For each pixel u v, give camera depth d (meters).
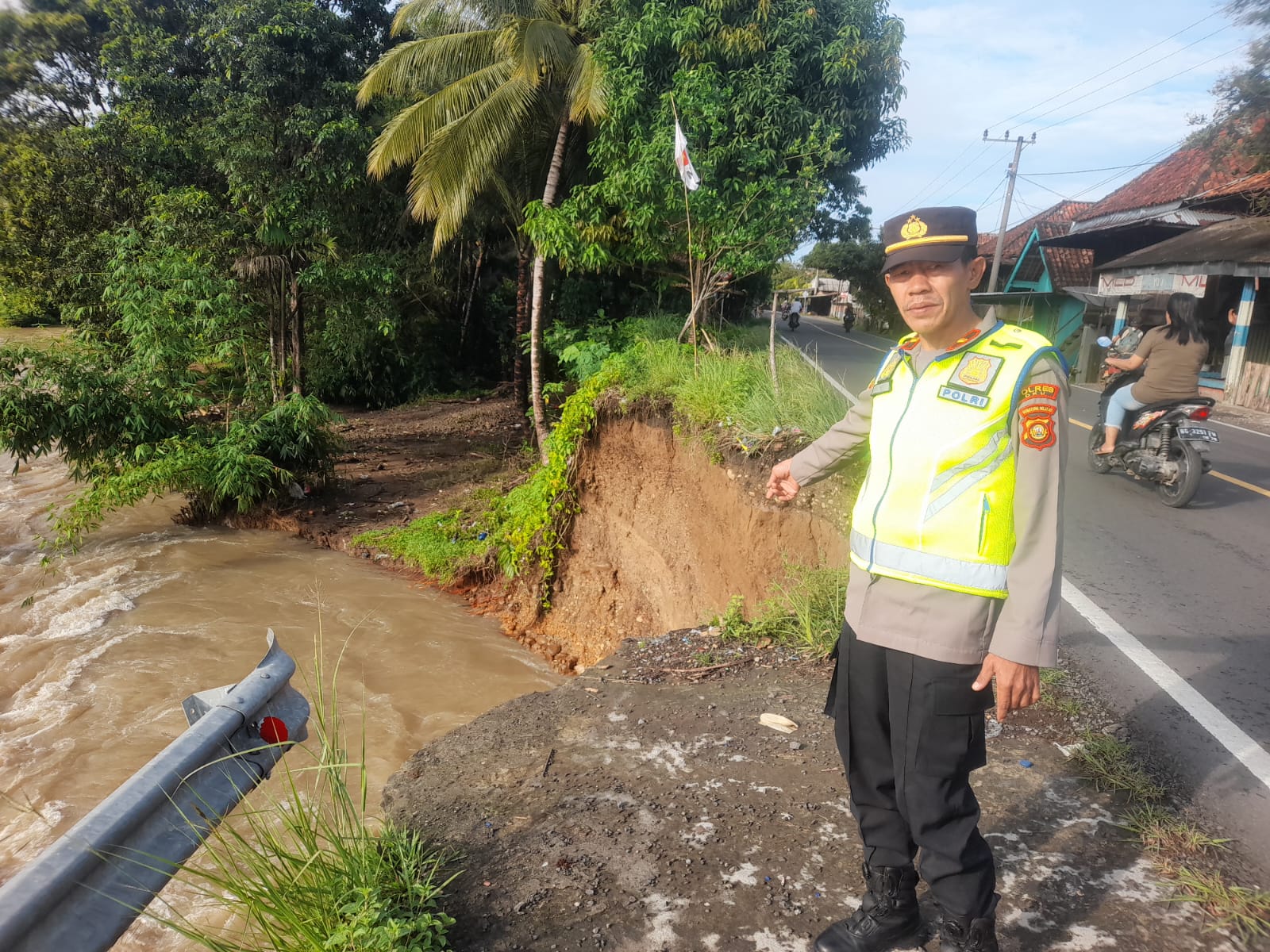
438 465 14.49
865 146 14.20
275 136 14.62
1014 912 2.45
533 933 2.40
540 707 3.96
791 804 3.04
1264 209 17.00
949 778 1.97
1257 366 15.02
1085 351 19.73
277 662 2.26
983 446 1.88
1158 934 2.35
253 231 15.11
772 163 11.05
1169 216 19.31
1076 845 2.76
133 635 7.89
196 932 2.15
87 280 14.88
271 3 14.25
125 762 5.76
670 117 10.70
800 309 40.03
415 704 6.61
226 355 12.26
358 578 9.66
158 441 11.31
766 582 5.71
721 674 4.35
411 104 16.05
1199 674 4.11
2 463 15.11
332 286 15.93
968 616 1.89
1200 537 6.46
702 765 3.35
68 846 1.54
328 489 12.60
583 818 2.98
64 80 20.67
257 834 2.44
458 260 21.28
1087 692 3.90
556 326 14.84
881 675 2.08
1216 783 3.14
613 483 8.05
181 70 16.31
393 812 3.06
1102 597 5.20
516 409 19.19
